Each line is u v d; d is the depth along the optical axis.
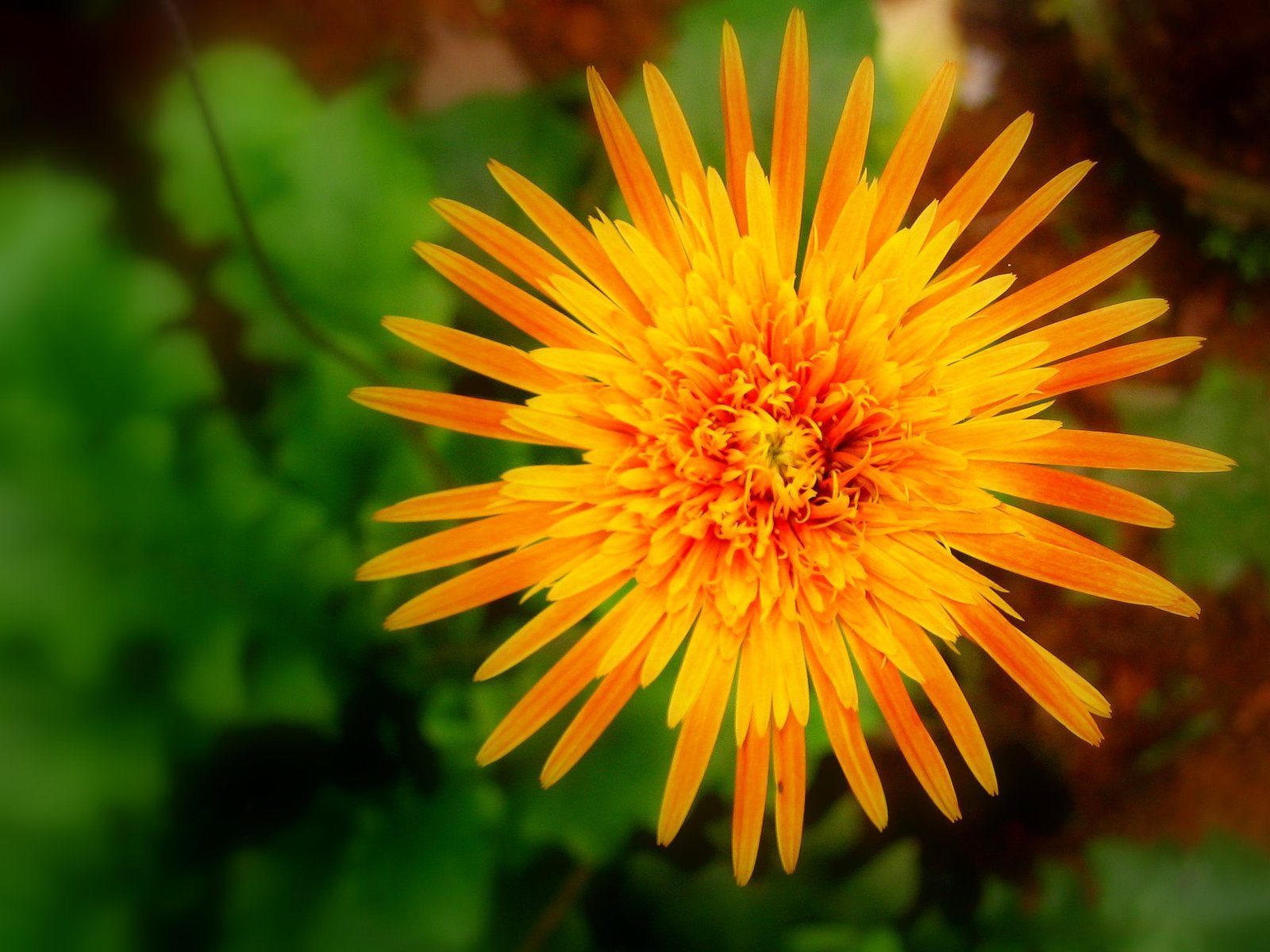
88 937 0.15
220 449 0.15
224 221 0.16
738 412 0.13
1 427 0.14
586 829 0.16
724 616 0.13
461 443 0.17
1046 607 0.20
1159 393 0.20
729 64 0.14
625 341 0.13
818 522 0.14
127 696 0.14
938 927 0.18
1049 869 0.18
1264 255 0.20
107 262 0.15
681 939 0.17
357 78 0.20
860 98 0.13
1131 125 0.20
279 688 0.15
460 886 0.15
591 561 0.13
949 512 0.14
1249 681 0.20
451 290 0.17
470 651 0.17
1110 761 0.20
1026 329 0.21
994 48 0.21
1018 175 0.21
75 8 0.19
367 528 0.16
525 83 0.20
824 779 0.19
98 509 0.14
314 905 0.15
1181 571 0.19
